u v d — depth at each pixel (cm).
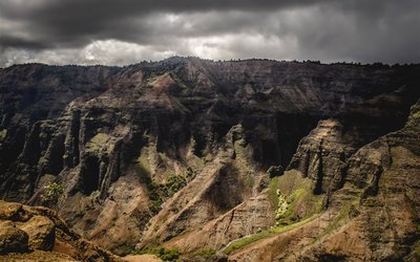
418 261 17862
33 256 9088
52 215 11938
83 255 11425
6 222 9250
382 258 18350
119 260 12781
